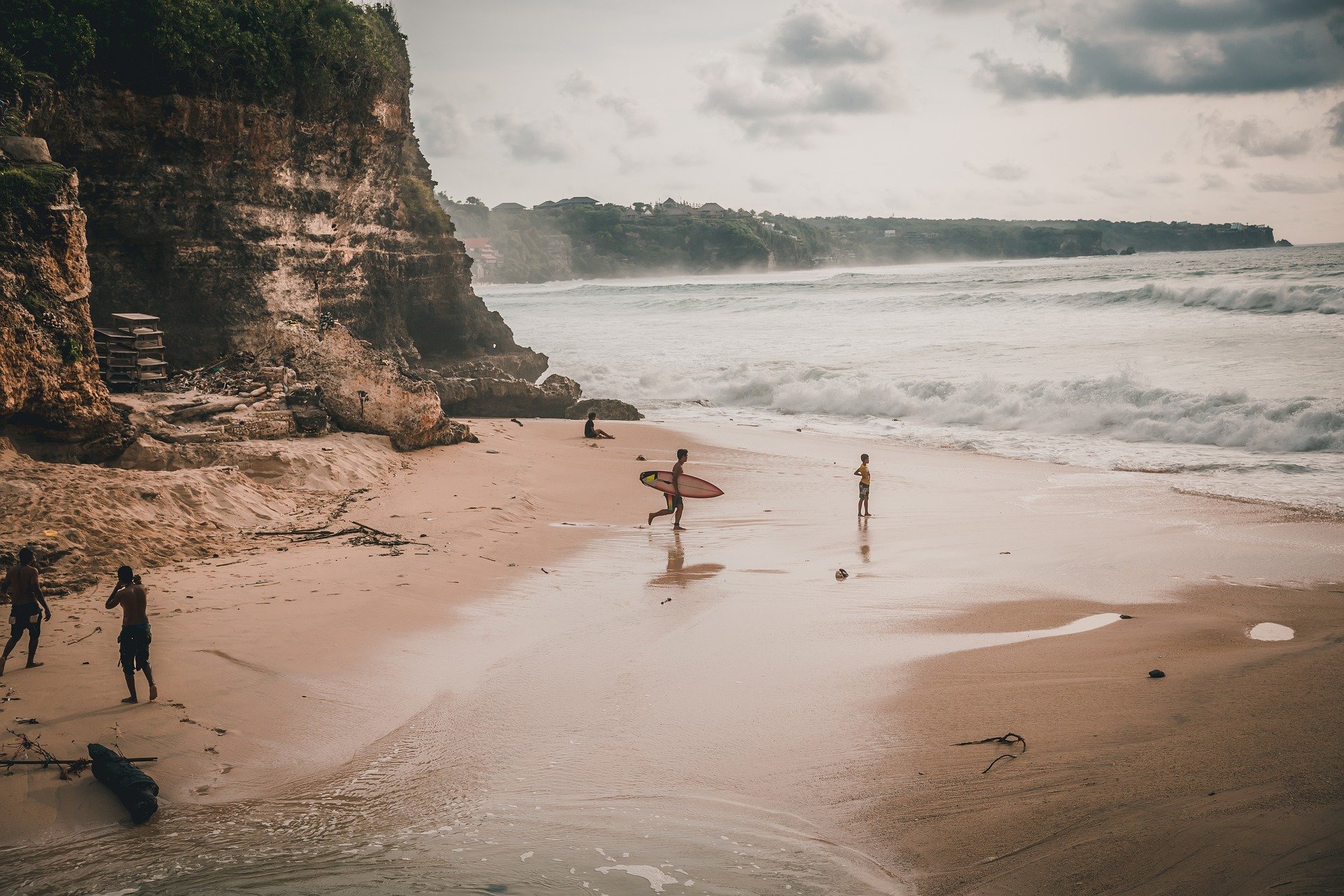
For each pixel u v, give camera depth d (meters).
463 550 15.45
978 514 18.84
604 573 14.59
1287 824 5.70
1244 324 40.72
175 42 24.31
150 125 25.03
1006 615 12.19
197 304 27.44
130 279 26.02
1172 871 5.41
